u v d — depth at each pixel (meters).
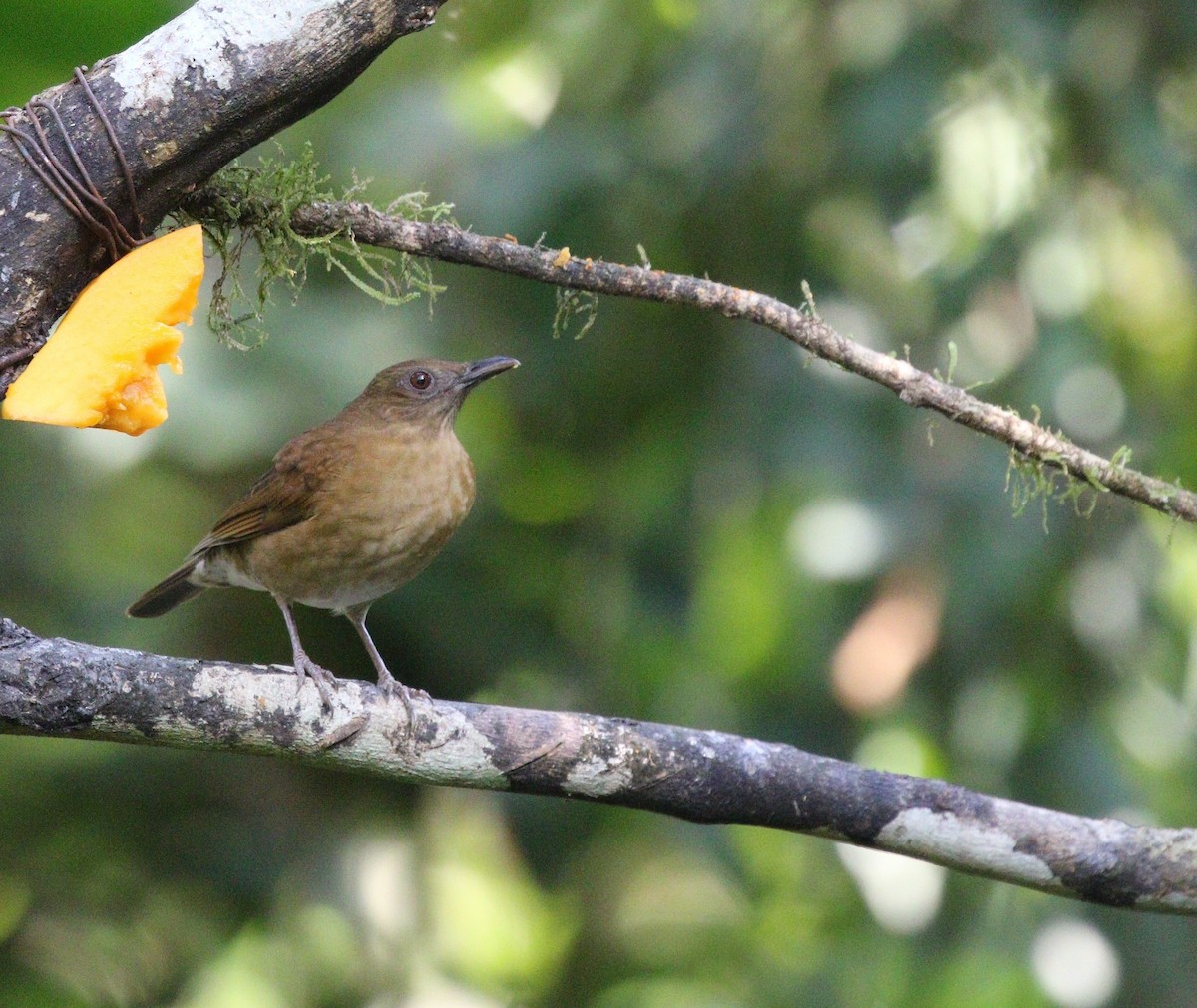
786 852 12.87
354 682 6.80
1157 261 11.32
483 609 12.34
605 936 13.95
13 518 12.13
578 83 11.75
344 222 6.75
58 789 12.03
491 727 6.77
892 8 11.22
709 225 11.57
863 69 11.09
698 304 6.77
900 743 11.39
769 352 11.56
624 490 12.54
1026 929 10.95
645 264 6.73
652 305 12.03
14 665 6.24
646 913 14.03
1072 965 10.80
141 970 11.91
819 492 11.20
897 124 10.87
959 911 11.28
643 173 11.48
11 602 11.98
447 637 12.07
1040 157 11.06
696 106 11.49
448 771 6.75
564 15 11.82
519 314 12.22
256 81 6.12
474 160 11.39
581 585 12.54
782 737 11.59
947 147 11.27
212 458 11.40
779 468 11.33
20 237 6.06
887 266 11.61
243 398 11.26
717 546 12.14
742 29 11.42
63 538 12.30
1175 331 11.39
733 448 11.59
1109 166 11.09
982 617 10.91
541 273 6.70
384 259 7.02
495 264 6.71
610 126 11.56
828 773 6.87
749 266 11.62
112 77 6.11
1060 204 11.10
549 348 12.23
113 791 12.03
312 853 12.11
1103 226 11.14
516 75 11.91
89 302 5.90
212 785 12.23
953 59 10.99
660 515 12.26
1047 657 11.03
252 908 12.03
